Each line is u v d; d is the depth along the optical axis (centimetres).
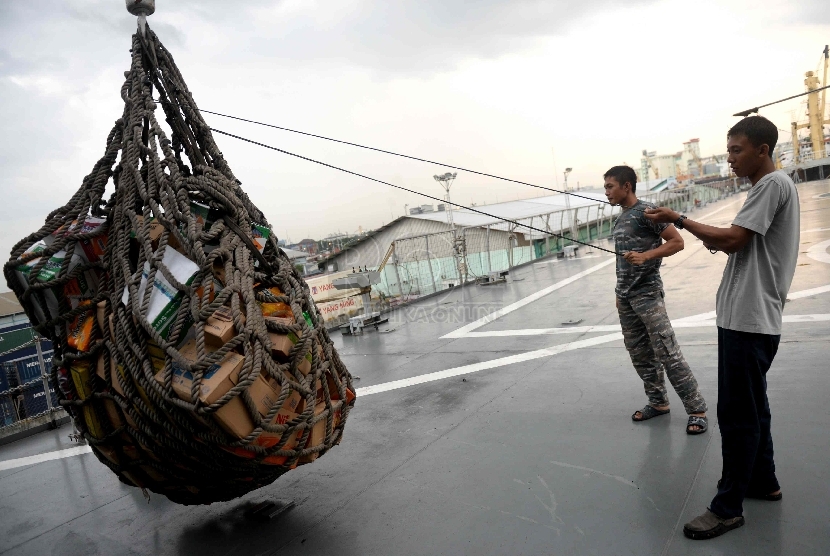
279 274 224
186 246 203
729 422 216
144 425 208
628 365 453
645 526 222
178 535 271
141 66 245
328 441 236
